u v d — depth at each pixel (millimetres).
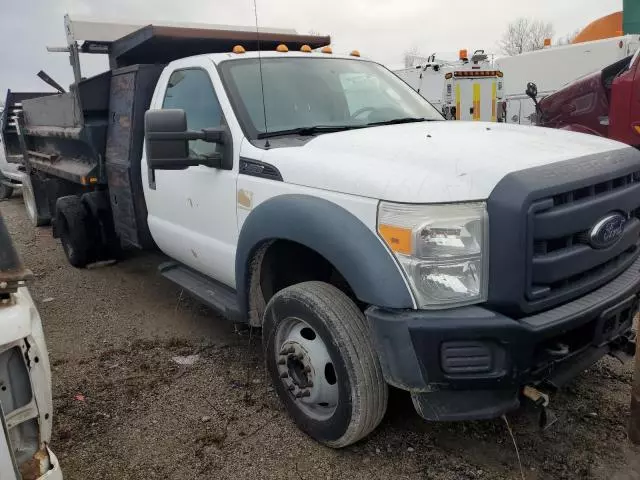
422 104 4496
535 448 2967
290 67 4098
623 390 3428
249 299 3504
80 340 4637
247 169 3424
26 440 1980
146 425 3342
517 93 16234
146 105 4820
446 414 2553
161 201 4555
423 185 2475
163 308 5270
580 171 2578
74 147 6215
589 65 14578
